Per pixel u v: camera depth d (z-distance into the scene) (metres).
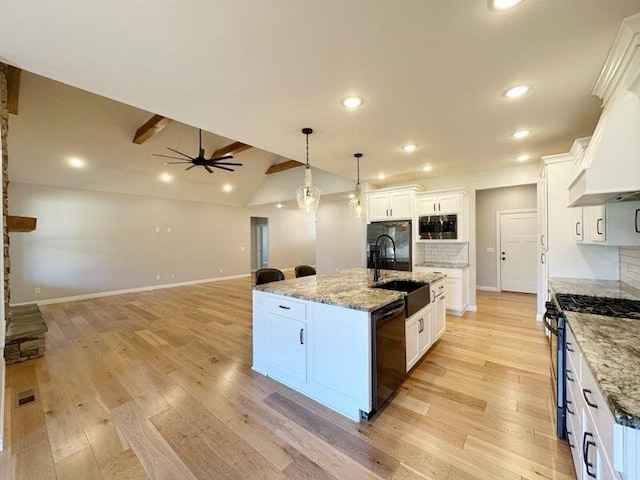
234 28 1.48
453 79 2.00
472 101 2.31
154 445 1.78
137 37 1.53
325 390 2.18
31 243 5.54
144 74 1.90
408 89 2.12
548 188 3.26
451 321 4.22
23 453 1.72
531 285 6.17
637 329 1.40
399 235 4.99
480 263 6.70
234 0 1.30
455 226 4.58
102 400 2.28
